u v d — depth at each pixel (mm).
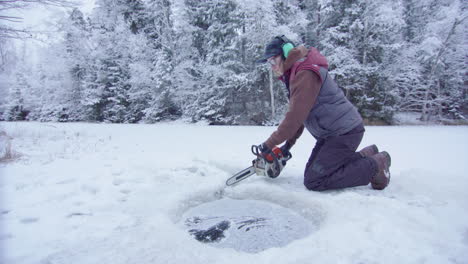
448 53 12398
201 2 14055
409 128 8242
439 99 12758
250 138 5398
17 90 21406
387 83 12078
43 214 1599
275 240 1465
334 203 1665
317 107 1876
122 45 15656
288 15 12203
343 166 1937
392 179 2139
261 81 12195
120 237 1316
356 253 1129
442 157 3254
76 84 17250
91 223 1487
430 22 12539
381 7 10805
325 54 12336
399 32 13008
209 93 13148
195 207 1952
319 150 2004
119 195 1925
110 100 15961
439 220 1419
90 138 5340
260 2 10266
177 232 1352
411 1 13953
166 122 14227
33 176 2391
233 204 2010
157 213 1609
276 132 1853
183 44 14242
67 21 15969
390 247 1165
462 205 1590
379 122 11945
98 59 15812
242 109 12961
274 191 2016
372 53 11664
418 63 12609
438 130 7332
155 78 13523
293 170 2613
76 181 2271
